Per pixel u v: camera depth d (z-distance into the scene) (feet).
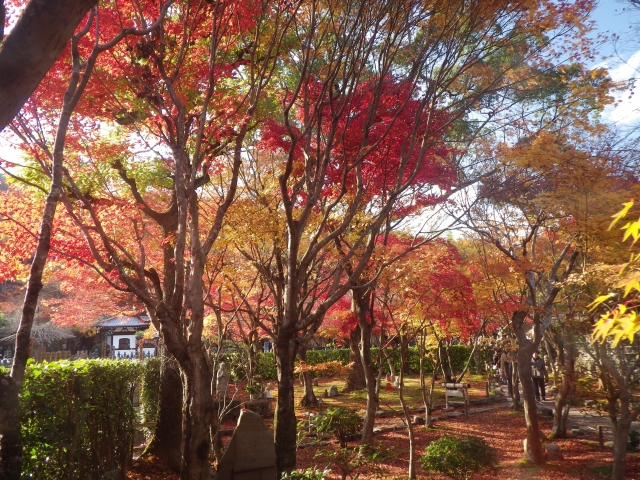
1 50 10.09
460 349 103.19
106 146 25.39
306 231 32.40
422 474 34.55
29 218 24.57
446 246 38.65
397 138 28.84
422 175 30.19
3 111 10.48
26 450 18.83
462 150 32.94
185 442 20.03
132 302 36.29
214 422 33.01
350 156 29.12
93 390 23.66
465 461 27.37
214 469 31.27
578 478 31.30
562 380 42.93
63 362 22.97
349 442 42.27
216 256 30.45
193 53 24.02
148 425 35.94
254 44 22.22
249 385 37.76
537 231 38.09
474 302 38.11
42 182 26.30
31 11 10.02
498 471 33.19
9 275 25.14
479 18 23.73
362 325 40.29
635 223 8.08
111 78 22.18
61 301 53.88
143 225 28.27
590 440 42.47
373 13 22.88
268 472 22.91
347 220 24.77
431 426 51.03
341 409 41.09
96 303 48.73
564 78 29.30
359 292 38.55
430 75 25.05
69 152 25.90
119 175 29.84
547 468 33.73
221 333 31.65
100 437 24.81
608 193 25.44
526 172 29.76
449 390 61.11
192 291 20.21
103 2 22.56
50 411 19.52
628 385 28.04
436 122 29.19
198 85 24.80
